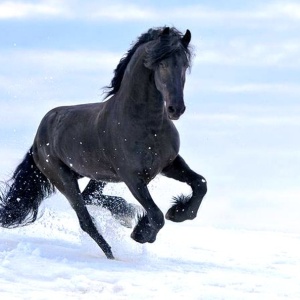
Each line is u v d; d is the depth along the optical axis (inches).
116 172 542.6
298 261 589.0
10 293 420.8
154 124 520.1
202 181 533.6
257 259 594.9
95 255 563.8
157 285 456.8
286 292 456.1
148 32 534.6
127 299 418.6
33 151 617.3
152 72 512.7
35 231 674.8
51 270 482.0
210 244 679.1
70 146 575.2
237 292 449.1
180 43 502.0
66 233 667.4
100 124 546.9
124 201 590.2
